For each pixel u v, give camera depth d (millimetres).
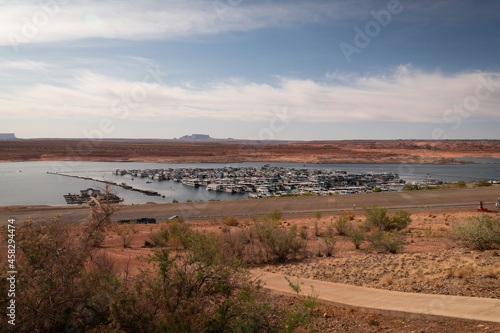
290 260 13484
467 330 5062
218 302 5301
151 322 4699
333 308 6918
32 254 4984
